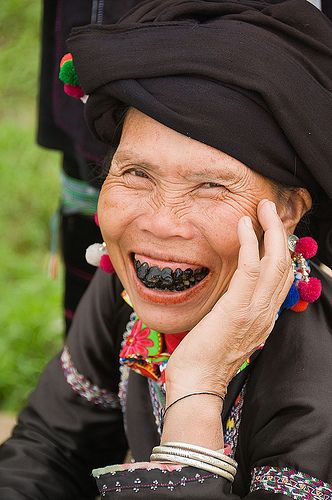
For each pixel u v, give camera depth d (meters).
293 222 1.89
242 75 1.69
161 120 1.72
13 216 5.84
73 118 2.83
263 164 1.74
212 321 1.77
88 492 2.36
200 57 1.70
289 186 1.82
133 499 1.74
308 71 1.77
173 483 1.72
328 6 2.33
